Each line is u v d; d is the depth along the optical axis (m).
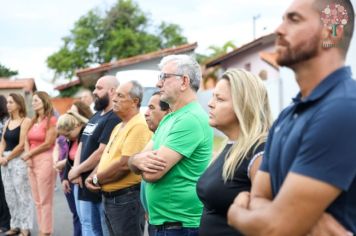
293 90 13.27
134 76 11.22
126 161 3.95
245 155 2.42
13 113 6.43
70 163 5.57
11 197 6.46
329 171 1.49
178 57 3.45
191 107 3.33
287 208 1.55
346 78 1.63
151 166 3.16
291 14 1.67
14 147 6.42
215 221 2.50
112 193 4.04
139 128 4.00
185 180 3.23
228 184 2.44
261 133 2.48
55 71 39.00
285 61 1.69
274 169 1.75
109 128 4.48
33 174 6.21
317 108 1.59
